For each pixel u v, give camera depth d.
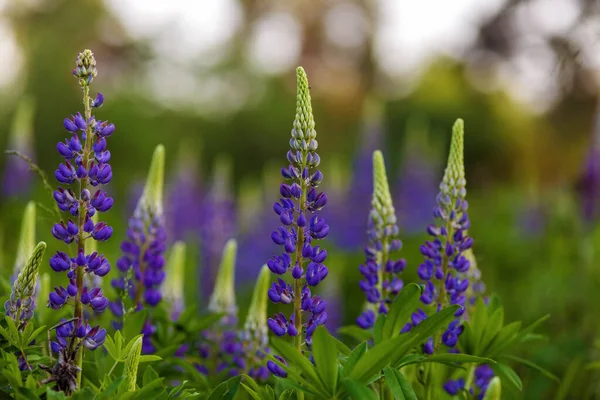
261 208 4.93
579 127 8.94
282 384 1.66
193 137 9.80
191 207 4.95
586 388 2.48
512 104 10.39
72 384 1.62
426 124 9.91
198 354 2.00
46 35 10.38
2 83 10.03
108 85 10.26
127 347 1.66
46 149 9.35
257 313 1.96
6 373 1.57
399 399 1.58
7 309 1.63
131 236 1.98
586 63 3.20
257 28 13.24
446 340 1.77
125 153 8.94
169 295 2.22
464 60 10.39
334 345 1.55
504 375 1.81
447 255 1.77
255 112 10.38
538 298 3.20
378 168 1.81
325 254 1.67
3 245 3.45
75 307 1.62
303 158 1.66
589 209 3.61
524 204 4.96
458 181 1.79
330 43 13.92
